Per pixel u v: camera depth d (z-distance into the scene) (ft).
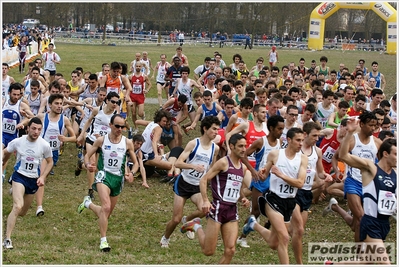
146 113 73.97
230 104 43.45
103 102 40.78
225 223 26.66
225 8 245.86
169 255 30.32
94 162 32.14
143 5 250.37
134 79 61.52
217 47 224.53
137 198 40.70
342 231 35.40
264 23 249.96
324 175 31.30
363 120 31.76
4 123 41.34
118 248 30.99
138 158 40.32
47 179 44.55
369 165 25.98
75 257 29.04
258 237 34.27
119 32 257.55
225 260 26.81
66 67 123.65
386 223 26.03
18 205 30.35
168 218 36.96
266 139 31.60
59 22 262.67
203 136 30.01
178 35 240.94
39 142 31.37
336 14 276.62
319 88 57.57
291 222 28.53
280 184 26.86
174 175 43.34
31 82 49.16
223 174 26.55
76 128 49.37
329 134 38.60
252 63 148.56
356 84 68.54
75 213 36.88
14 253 29.09
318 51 214.48
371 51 229.45
